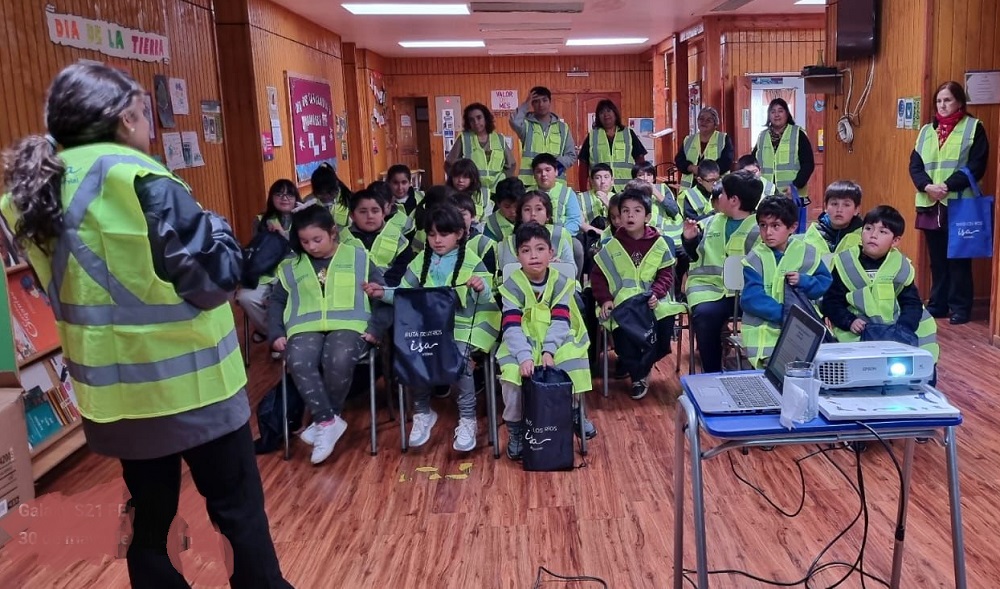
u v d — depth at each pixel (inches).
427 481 123.5
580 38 431.8
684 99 422.0
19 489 110.0
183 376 69.1
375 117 476.1
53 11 141.9
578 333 130.9
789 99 359.9
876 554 97.7
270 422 135.7
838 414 72.9
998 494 112.0
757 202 150.4
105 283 66.4
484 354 137.5
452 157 258.8
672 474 122.4
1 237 125.1
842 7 235.5
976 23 202.4
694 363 166.7
